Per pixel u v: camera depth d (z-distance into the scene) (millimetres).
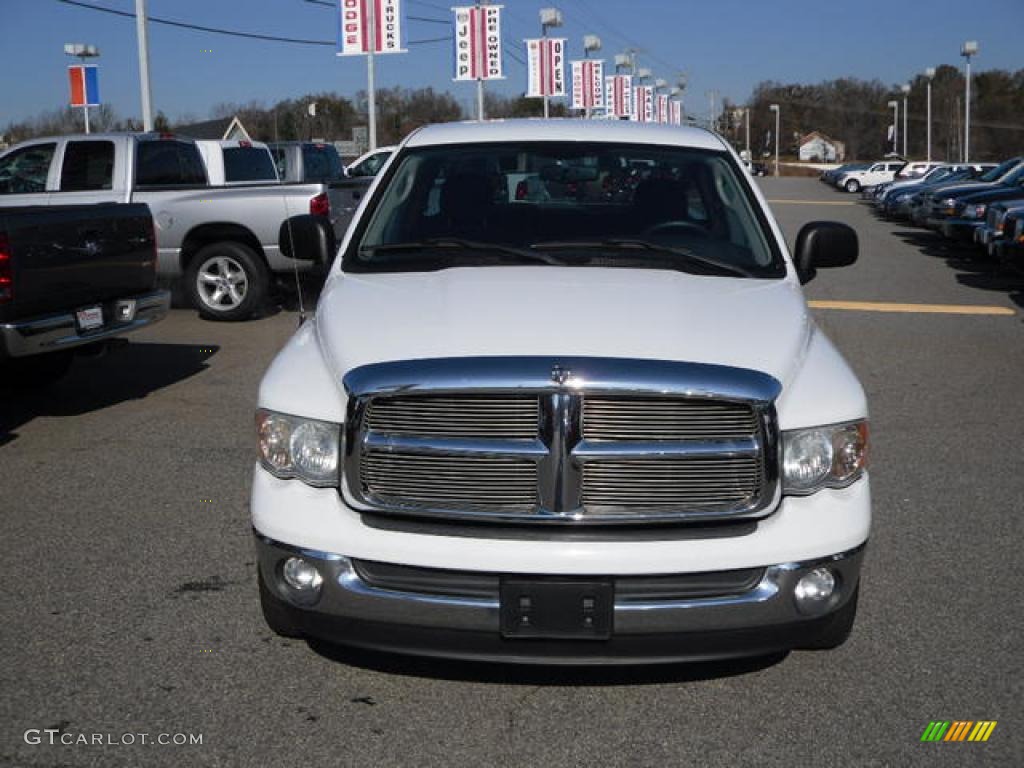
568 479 3221
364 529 3295
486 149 4875
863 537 3408
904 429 7266
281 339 10555
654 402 3244
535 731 3441
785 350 3527
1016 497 5797
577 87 45031
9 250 6621
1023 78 102000
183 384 8633
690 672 3818
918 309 12727
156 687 3699
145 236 8109
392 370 3297
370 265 4352
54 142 11242
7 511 5562
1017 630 4156
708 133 5266
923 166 42094
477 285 3953
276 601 3539
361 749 3336
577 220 4578
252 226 11305
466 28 29875
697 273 4238
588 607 3207
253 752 3312
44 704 3582
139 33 19281
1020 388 8555
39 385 8430
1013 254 13664
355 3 26734
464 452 3242
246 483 6035
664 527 3260
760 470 3266
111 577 4672
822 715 3531
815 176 90750
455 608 3244
